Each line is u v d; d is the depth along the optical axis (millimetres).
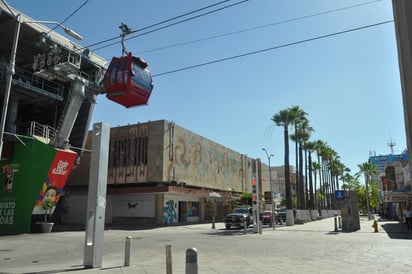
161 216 37469
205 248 15328
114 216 40188
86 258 10352
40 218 28406
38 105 33375
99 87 26547
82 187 40562
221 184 51969
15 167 27609
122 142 39875
